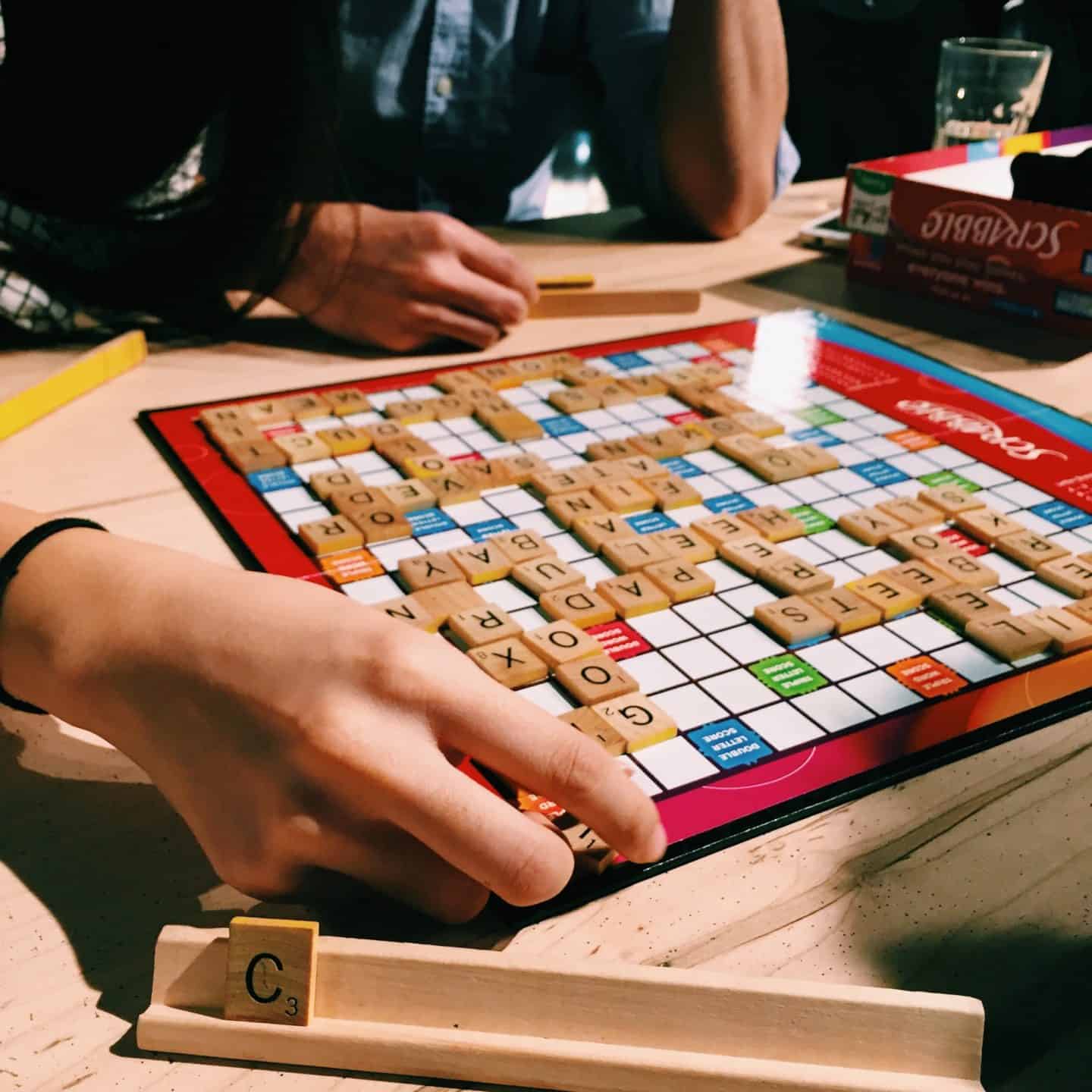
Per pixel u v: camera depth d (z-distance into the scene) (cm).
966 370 99
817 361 100
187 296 105
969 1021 37
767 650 60
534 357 99
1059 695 57
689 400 92
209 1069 38
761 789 50
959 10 208
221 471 78
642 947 43
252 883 43
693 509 75
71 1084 37
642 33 144
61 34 96
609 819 42
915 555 69
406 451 81
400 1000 39
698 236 137
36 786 51
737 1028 38
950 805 50
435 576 65
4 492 74
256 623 44
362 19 147
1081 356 103
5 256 99
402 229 101
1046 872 47
